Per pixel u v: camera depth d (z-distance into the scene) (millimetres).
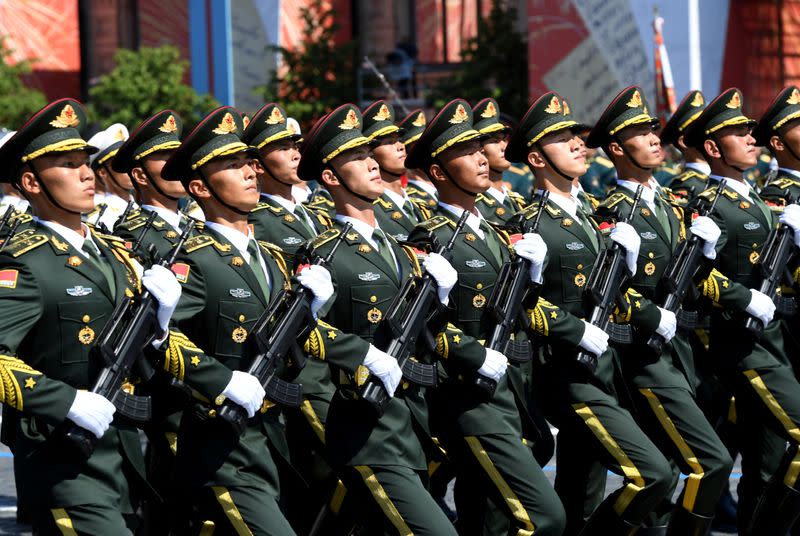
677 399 12562
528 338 12547
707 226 13375
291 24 52094
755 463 13789
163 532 11438
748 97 39719
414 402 11062
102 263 9648
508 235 12383
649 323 12562
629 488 11891
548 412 12531
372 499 10641
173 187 13469
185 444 10188
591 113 40188
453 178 12016
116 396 9398
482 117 15383
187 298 10203
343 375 10734
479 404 11469
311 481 12109
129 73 50844
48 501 9227
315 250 10820
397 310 10945
